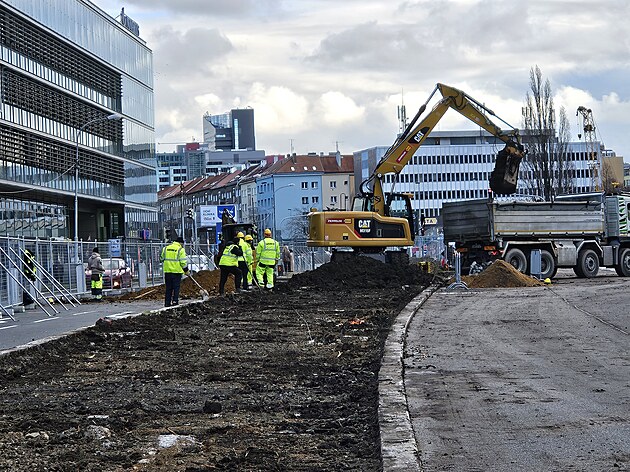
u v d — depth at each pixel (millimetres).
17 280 27969
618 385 11641
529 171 77938
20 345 16406
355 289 36500
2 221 62188
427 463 7711
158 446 8547
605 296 27812
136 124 90250
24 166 62812
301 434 9109
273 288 36594
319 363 14789
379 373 12672
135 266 44312
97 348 17234
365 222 41906
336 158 165625
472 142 165625
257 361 15086
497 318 21688
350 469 7684
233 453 8258
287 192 160375
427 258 60594
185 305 26969
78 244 37906
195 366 14461
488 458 7848
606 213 45031
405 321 20688
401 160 42406
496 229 42469
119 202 84125
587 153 145750
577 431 8844
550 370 13117
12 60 60219
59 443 8688
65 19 70562
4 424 9711
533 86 76875
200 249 56625
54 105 68688
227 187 178125
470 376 12641
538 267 42188
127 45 87688
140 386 12516
